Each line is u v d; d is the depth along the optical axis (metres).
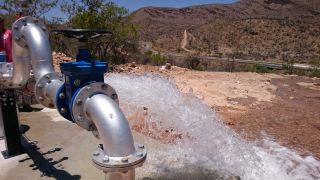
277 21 134.25
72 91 2.36
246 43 121.31
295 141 5.32
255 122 6.26
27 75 3.47
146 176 3.85
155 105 6.46
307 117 6.74
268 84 10.84
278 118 6.60
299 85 11.03
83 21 13.86
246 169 4.20
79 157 4.28
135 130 5.34
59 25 14.98
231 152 4.62
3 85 3.91
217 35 127.00
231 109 7.20
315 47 113.69
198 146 4.75
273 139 5.35
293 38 122.62
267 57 94.06
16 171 3.94
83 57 2.44
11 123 4.29
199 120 5.79
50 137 4.95
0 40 4.53
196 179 3.84
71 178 3.75
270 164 4.38
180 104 6.64
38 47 2.94
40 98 2.88
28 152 4.43
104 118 2.14
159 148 4.64
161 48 111.12
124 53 17.14
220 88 9.45
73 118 2.38
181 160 4.30
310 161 4.56
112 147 2.06
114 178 2.02
